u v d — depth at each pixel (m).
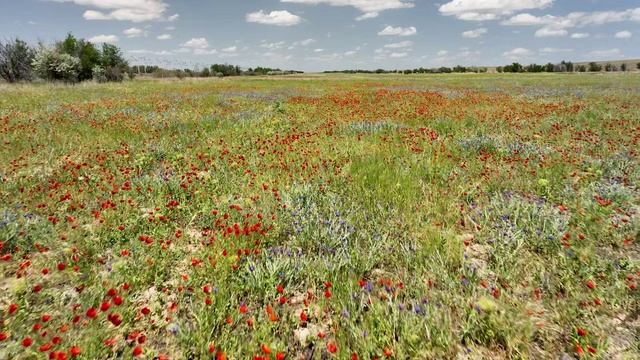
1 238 4.27
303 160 7.79
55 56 41.00
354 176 6.52
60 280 3.75
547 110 14.59
